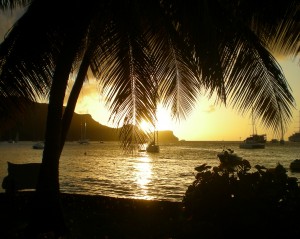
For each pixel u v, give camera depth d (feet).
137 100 23.84
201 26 19.26
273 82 21.39
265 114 21.49
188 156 235.40
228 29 20.86
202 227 20.16
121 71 23.02
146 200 30.17
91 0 20.85
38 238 20.40
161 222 25.16
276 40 21.52
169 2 21.71
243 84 21.59
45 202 22.63
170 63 26.89
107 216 27.09
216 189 20.11
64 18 20.39
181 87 28.09
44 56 20.88
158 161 184.34
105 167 140.26
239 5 22.16
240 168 21.11
